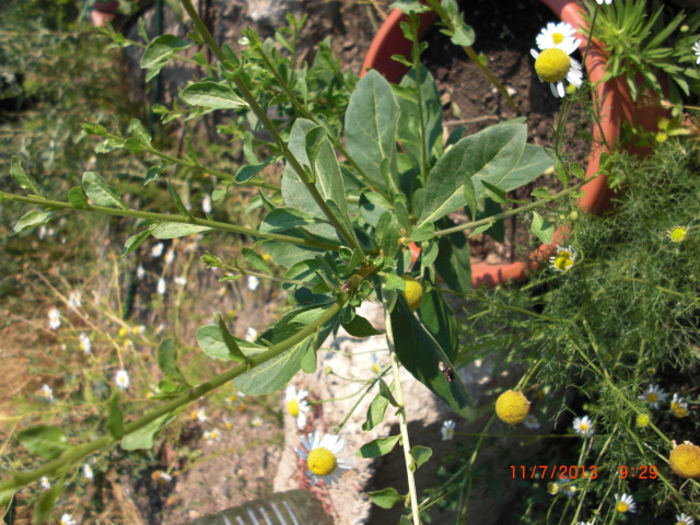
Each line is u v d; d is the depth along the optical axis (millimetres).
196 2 356
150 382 357
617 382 229
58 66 401
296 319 165
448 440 261
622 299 217
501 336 226
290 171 181
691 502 214
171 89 384
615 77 209
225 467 350
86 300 408
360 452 162
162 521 349
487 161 183
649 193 215
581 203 218
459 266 216
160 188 382
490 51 255
